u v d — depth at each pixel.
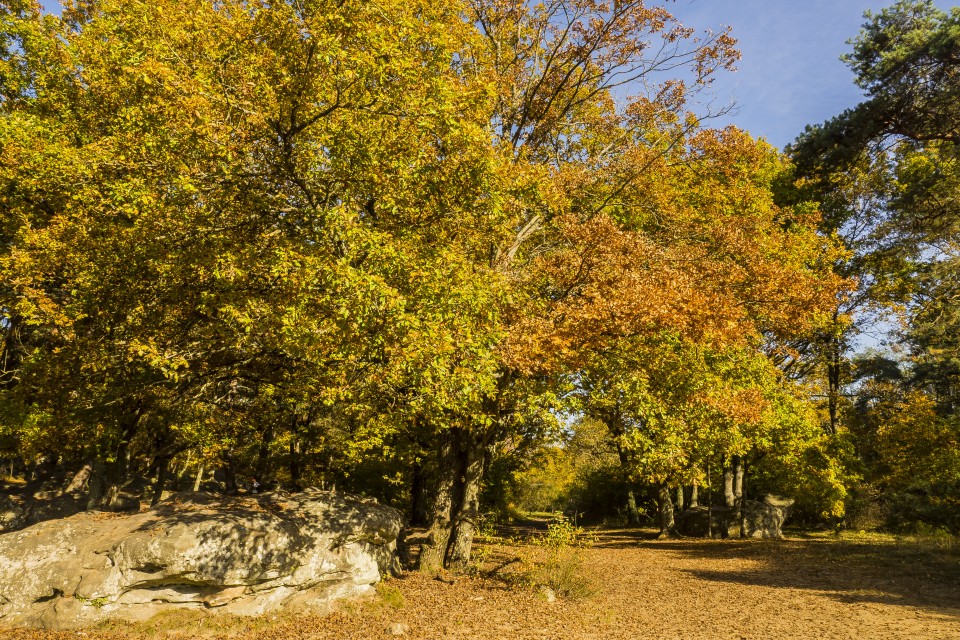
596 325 10.42
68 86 13.75
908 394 31.23
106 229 11.22
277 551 9.30
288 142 8.85
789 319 13.12
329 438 20.84
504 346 10.16
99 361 12.13
